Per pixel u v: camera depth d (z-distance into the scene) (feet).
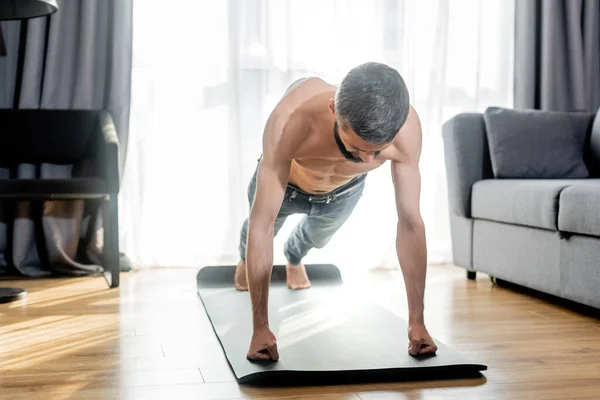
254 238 5.52
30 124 10.72
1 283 10.12
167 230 11.59
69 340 6.73
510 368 5.81
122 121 11.09
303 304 8.11
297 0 11.73
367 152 4.86
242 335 6.66
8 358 6.10
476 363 5.59
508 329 7.27
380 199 11.83
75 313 7.98
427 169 12.19
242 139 11.59
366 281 10.52
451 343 6.66
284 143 5.33
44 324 7.43
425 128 12.19
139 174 11.36
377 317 7.40
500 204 9.40
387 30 12.01
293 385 5.33
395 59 12.03
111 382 5.41
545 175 10.44
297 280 9.14
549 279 8.54
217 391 5.19
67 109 10.87
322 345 6.19
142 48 11.44
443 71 12.14
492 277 10.41
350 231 11.82
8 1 9.08
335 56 11.81
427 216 12.23
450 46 12.36
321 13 11.79
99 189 9.64
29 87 10.89
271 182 5.42
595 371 5.72
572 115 10.98
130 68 11.14
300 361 5.64
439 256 12.26
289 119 5.31
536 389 5.24
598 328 7.33
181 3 11.48
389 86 4.62
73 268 10.83
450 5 12.33
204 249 11.67
